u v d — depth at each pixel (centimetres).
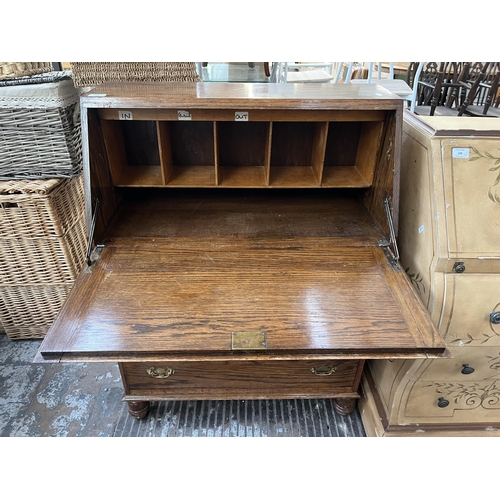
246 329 101
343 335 100
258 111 122
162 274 118
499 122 124
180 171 149
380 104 119
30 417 161
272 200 160
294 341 98
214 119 122
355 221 144
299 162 157
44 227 161
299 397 148
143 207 151
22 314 190
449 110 347
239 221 144
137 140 148
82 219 188
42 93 140
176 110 121
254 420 161
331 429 159
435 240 113
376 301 111
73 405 166
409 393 135
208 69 273
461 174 112
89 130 119
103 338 98
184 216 146
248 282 116
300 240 134
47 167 156
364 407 160
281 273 120
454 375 129
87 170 119
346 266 123
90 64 155
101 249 127
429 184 115
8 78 149
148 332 100
